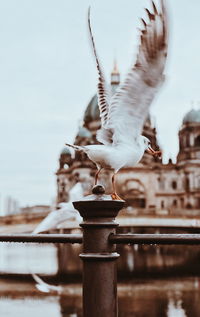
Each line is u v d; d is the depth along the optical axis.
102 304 2.91
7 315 19.97
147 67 3.38
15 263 39.12
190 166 88.75
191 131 91.56
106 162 3.70
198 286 28.17
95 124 87.62
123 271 35.84
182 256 47.38
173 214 57.44
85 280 2.97
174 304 23.12
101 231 2.97
